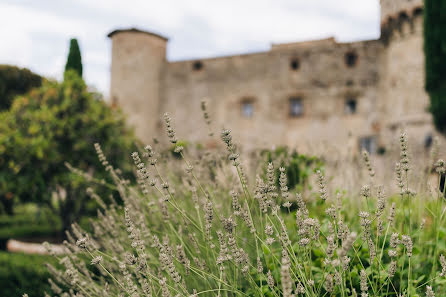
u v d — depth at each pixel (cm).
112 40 2612
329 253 151
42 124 673
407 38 1867
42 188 662
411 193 205
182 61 2516
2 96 964
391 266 163
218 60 2425
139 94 2489
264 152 386
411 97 1833
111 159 652
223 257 163
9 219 893
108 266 238
